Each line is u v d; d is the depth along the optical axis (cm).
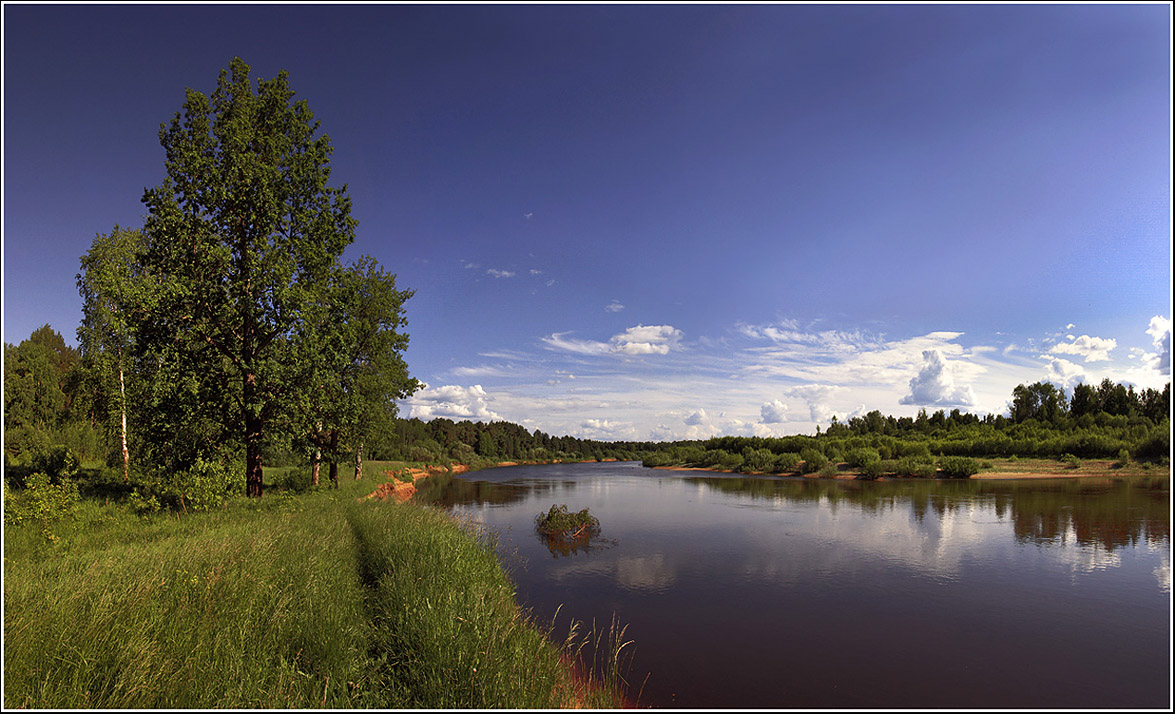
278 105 2130
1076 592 1409
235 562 878
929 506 3139
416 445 9869
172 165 1947
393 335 3275
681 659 969
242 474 1919
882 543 2048
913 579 1530
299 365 1927
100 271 1841
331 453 2914
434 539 1225
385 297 3234
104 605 629
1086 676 928
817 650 1025
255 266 1889
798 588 1434
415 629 729
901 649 1033
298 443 2169
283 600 732
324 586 863
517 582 1460
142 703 506
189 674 556
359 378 3061
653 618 1186
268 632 667
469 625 736
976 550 1916
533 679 658
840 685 881
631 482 5716
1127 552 1877
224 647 612
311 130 2222
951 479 5191
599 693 758
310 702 554
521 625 859
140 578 743
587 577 1530
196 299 1806
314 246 2092
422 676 644
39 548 1084
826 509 3073
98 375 2644
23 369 4112
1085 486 4228
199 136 1988
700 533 2277
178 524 1409
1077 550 1912
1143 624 1175
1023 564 1708
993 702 835
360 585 1003
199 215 1933
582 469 10131
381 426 3259
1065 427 7769
